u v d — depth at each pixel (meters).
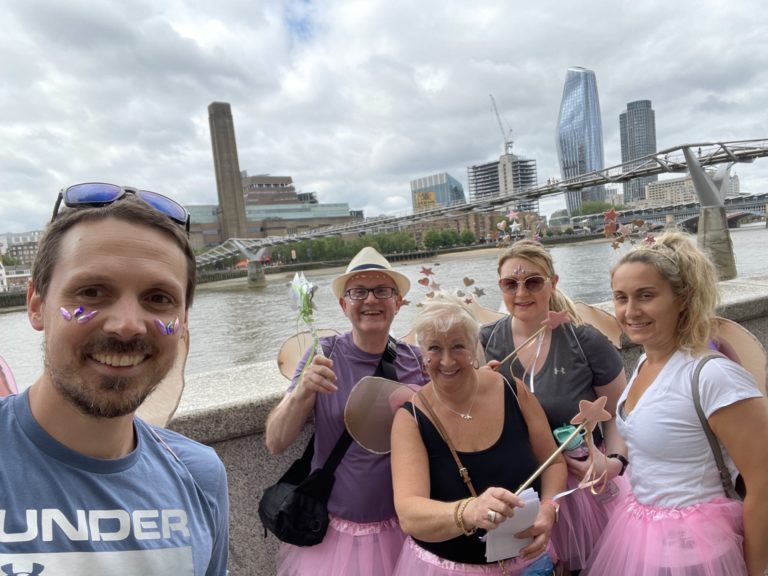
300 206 163.62
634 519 1.95
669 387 1.88
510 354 2.46
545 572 1.91
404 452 1.98
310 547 2.21
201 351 27.03
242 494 2.62
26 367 21.12
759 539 1.69
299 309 2.25
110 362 1.07
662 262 1.91
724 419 1.72
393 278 2.35
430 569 1.93
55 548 1.01
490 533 1.70
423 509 1.78
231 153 138.00
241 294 61.44
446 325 1.93
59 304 1.07
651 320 1.94
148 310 1.14
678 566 1.75
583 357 2.44
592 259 15.45
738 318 4.19
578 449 2.30
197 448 1.43
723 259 18.84
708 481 1.81
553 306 2.70
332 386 2.14
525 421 2.12
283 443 2.23
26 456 1.07
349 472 2.18
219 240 140.25
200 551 1.24
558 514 2.31
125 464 1.18
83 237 1.09
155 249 1.14
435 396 2.07
